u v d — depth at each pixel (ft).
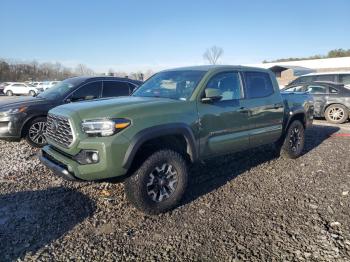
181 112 13.69
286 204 13.94
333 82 38.52
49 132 14.19
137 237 11.39
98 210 13.44
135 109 12.59
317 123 36.91
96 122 11.85
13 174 17.56
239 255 10.23
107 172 11.81
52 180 16.72
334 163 19.93
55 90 25.22
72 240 11.18
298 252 10.31
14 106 22.29
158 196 13.06
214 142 15.01
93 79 25.40
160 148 13.16
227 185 16.25
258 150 22.95
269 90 18.65
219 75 15.84
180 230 11.83
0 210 13.34
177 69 17.56
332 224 12.10
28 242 11.03
